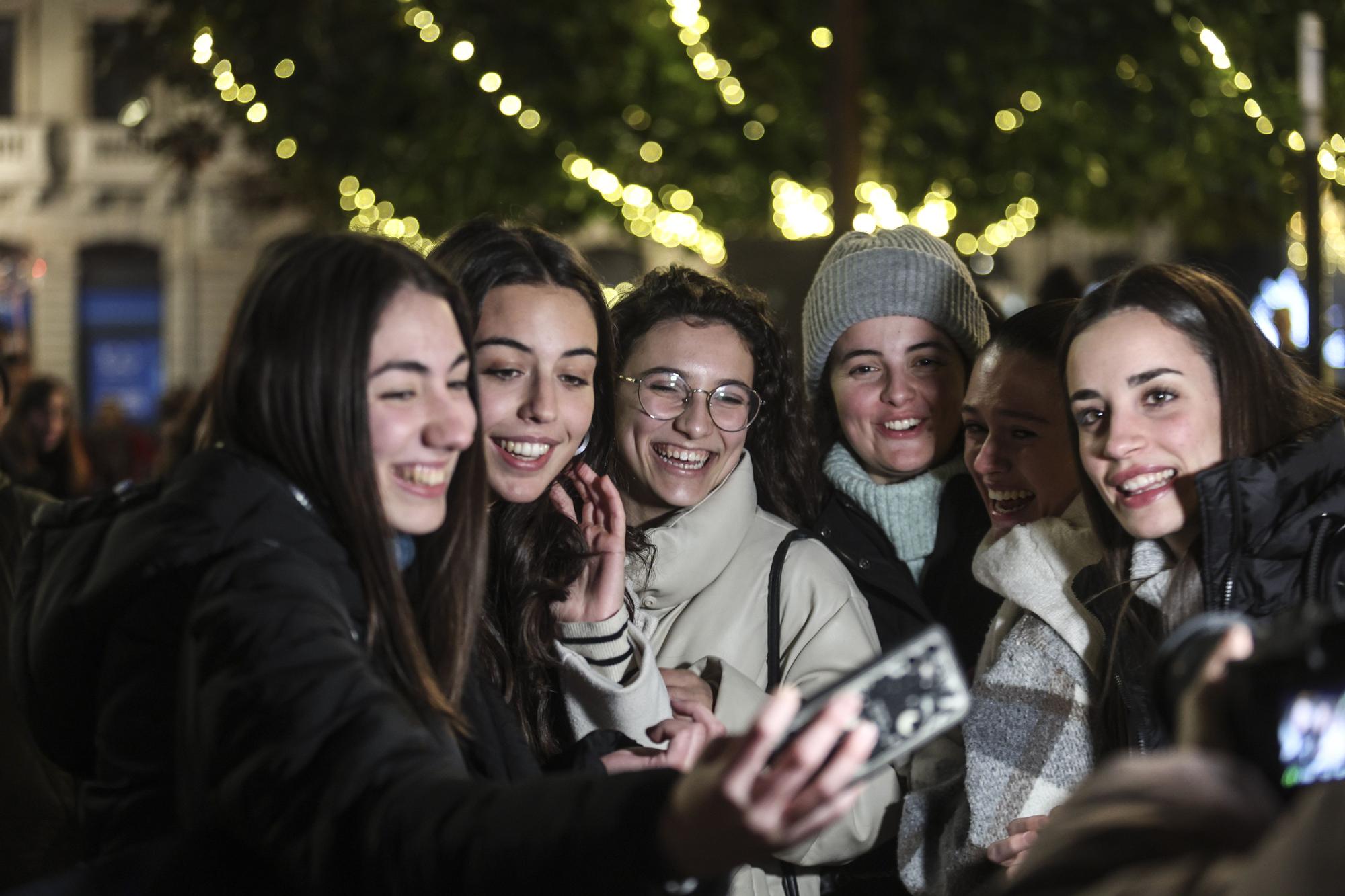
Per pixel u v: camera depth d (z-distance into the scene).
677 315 2.78
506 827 1.29
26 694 1.69
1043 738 2.26
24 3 23.45
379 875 1.32
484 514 1.87
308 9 8.79
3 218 23.73
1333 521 1.93
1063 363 2.16
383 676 1.64
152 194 23.66
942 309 2.99
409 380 1.68
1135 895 0.95
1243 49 7.68
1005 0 8.88
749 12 9.99
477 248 2.37
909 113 9.70
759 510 2.84
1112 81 8.98
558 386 2.36
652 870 1.26
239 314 1.69
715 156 10.62
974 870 2.28
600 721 2.34
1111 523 2.19
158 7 9.25
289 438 1.63
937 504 2.99
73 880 1.49
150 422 24.03
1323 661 1.07
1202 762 1.06
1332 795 0.89
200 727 1.46
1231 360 2.03
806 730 1.19
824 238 4.91
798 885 2.53
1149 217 11.33
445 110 9.61
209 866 1.47
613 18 9.84
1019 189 10.56
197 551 1.54
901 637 2.89
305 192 10.75
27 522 3.24
